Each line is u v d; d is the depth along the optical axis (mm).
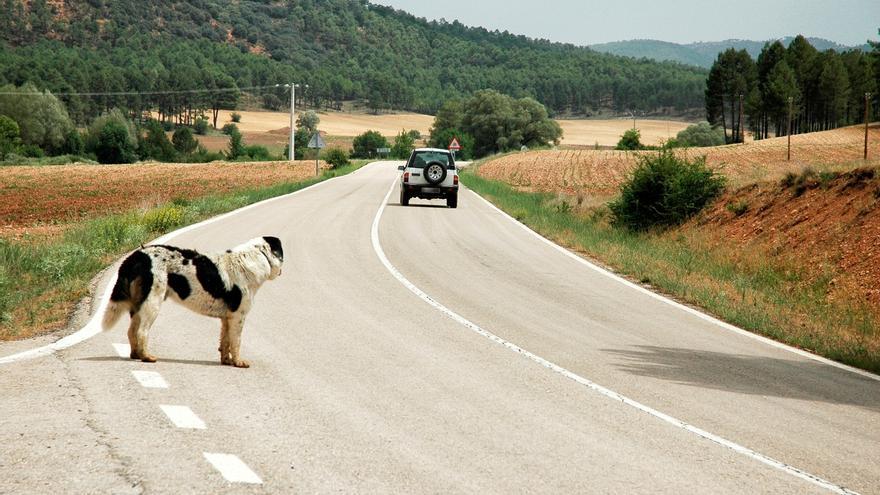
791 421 7695
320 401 7363
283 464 5621
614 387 8617
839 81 152000
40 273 14094
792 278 19391
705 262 21281
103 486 5035
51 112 144375
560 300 14633
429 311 12750
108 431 6105
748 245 23047
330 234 22875
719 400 8359
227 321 8555
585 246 22953
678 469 6027
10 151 127875
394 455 5953
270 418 6719
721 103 176125
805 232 21594
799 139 112250
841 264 18781
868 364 10750
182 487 5090
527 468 5828
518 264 19141
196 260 8391
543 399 7934
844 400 8781
